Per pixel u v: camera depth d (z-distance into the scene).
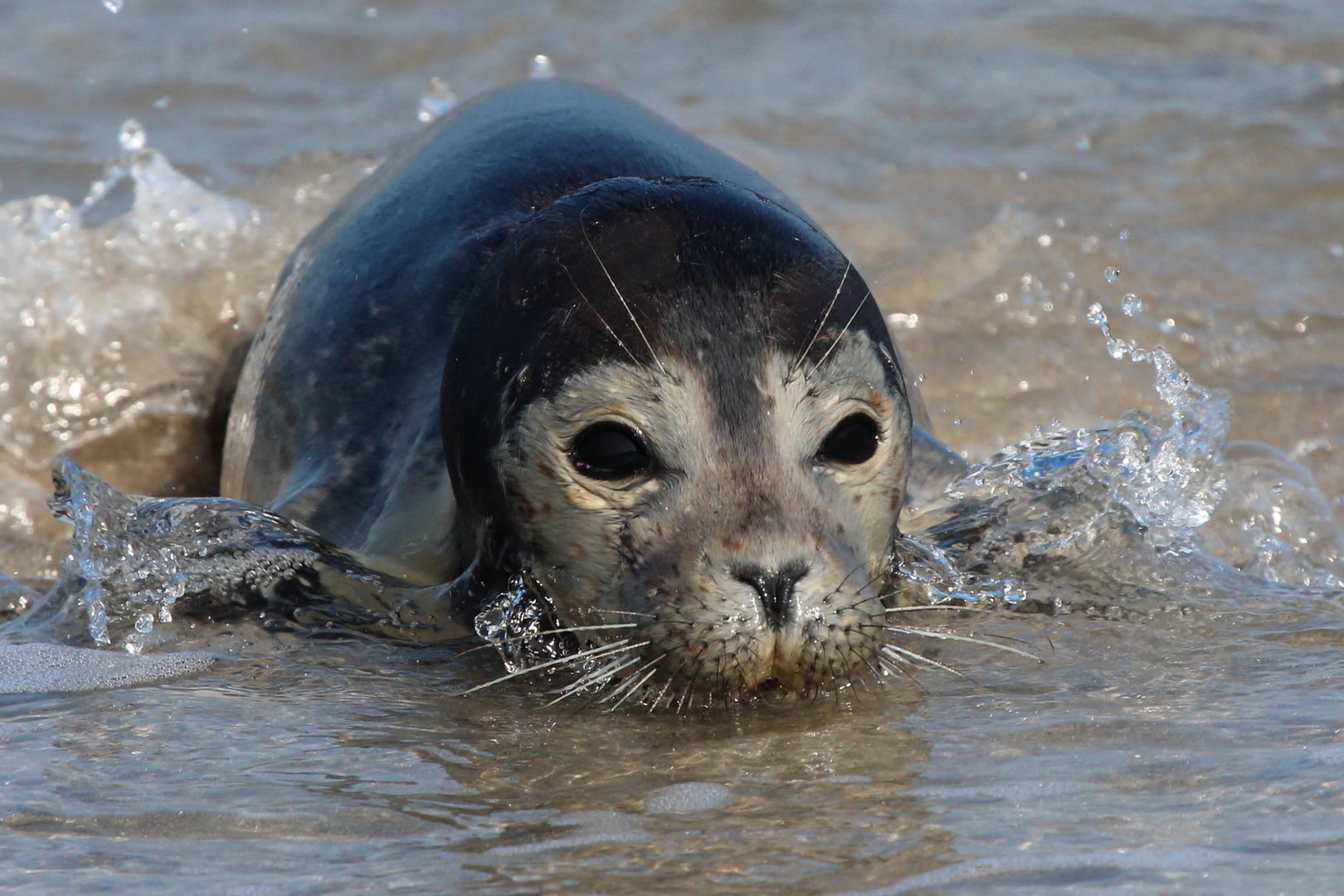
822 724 12.64
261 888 9.60
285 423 19.44
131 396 24.27
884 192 31.70
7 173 31.78
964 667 13.98
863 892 9.23
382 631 15.48
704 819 10.50
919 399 20.23
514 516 14.33
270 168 28.83
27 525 21.84
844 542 13.48
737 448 13.30
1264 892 9.05
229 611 15.64
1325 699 12.59
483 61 39.78
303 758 11.96
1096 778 10.98
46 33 41.00
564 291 13.86
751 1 43.50
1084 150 34.25
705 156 20.27
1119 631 14.88
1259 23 42.22
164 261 25.83
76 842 10.36
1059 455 17.95
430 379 18.27
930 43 41.03
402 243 19.58
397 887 9.54
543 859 9.89
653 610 13.30
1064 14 42.81
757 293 13.48
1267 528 19.17
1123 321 26.30
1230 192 32.09
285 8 43.22
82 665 14.53
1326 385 24.34
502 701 13.61
